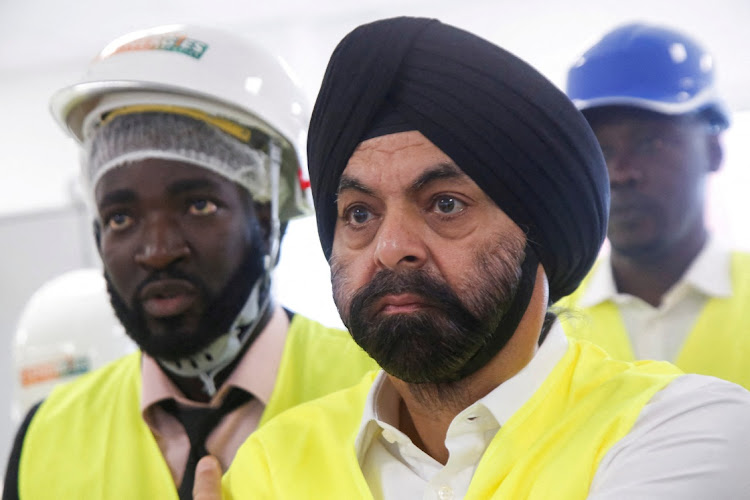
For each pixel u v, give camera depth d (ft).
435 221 3.79
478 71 3.81
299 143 5.99
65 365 8.07
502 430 3.91
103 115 5.67
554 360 4.10
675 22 15.26
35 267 15.23
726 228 7.98
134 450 5.64
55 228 15.26
